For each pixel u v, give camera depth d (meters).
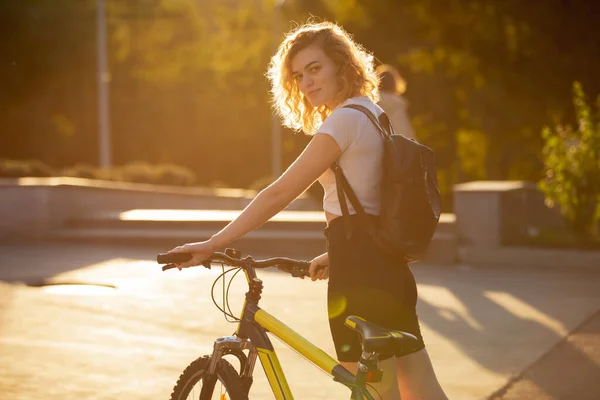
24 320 8.60
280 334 3.79
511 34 36.66
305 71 3.82
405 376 3.95
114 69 52.94
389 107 10.61
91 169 23.58
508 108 37.38
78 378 6.67
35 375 6.70
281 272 12.23
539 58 35.31
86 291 10.27
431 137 43.50
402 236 3.61
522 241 14.39
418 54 40.72
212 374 4.05
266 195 3.65
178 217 16.62
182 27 56.19
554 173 15.06
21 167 19.50
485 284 11.60
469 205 14.16
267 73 4.08
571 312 9.59
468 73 39.53
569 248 14.10
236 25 58.56
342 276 3.70
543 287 11.36
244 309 3.97
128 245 15.50
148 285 10.79
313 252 14.96
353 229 3.69
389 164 3.66
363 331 3.39
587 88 34.69
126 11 53.91
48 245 15.39
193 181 27.81
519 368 7.25
